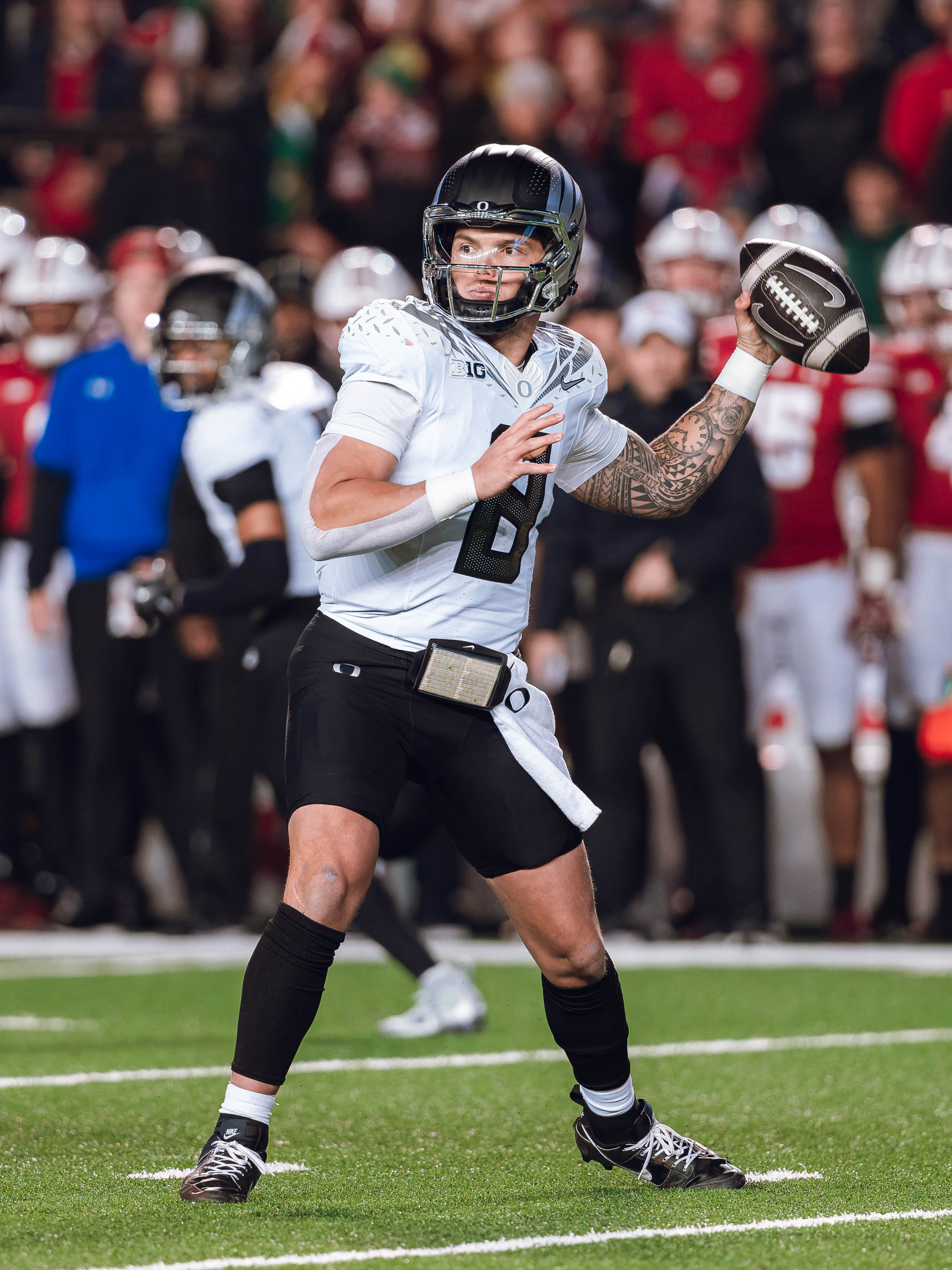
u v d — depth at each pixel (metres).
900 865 28.34
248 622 25.61
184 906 30.28
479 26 40.06
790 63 38.72
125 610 28.02
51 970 24.98
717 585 26.39
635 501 12.18
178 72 38.25
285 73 39.41
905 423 27.95
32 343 29.89
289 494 18.23
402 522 10.70
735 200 35.72
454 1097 15.79
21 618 29.98
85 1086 16.20
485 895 29.39
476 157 11.40
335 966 26.00
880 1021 20.08
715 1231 10.62
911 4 39.88
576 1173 12.55
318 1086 16.34
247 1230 10.55
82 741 28.56
